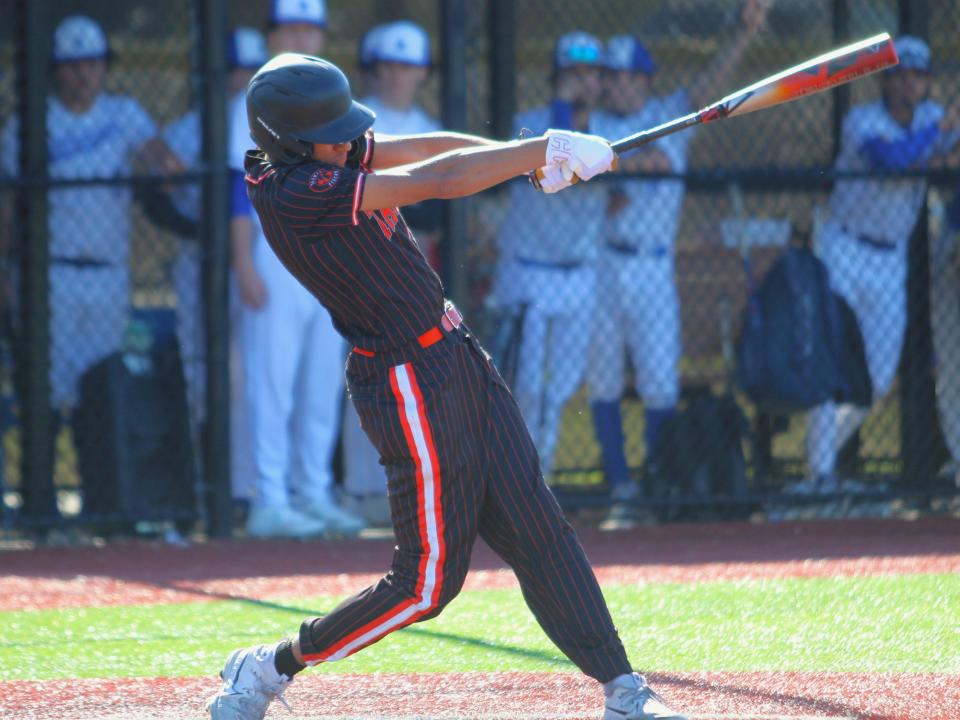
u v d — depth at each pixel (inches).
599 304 848.9
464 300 816.3
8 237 796.6
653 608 581.9
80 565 719.7
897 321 852.6
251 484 869.2
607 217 842.2
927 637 515.8
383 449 380.5
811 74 402.0
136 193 813.9
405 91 859.4
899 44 840.3
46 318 783.1
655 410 849.5
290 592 639.1
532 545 388.8
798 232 868.0
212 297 791.1
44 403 785.6
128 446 789.2
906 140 844.6
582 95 831.1
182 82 967.0
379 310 370.9
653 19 1010.1
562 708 429.7
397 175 362.3
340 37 1259.8
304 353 812.0
